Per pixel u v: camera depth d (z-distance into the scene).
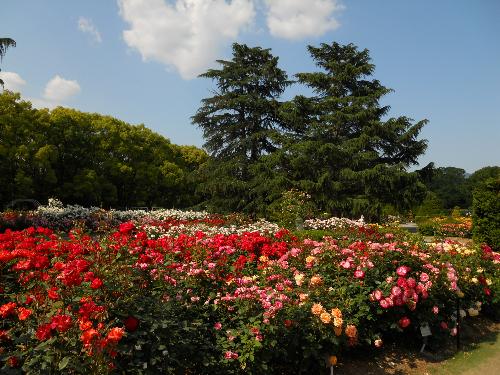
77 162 27.72
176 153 36.03
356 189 21.39
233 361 3.35
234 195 22.16
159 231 10.28
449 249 6.51
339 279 4.57
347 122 21.86
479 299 6.08
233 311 3.70
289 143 20.70
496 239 11.84
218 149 23.78
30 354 2.47
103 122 29.44
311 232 10.65
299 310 3.77
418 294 4.80
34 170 24.44
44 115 25.59
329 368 4.13
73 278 2.78
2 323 2.88
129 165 30.28
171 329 2.99
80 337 2.40
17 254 3.34
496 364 4.69
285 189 19.86
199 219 14.80
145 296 3.19
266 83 23.19
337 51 23.47
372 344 4.67
